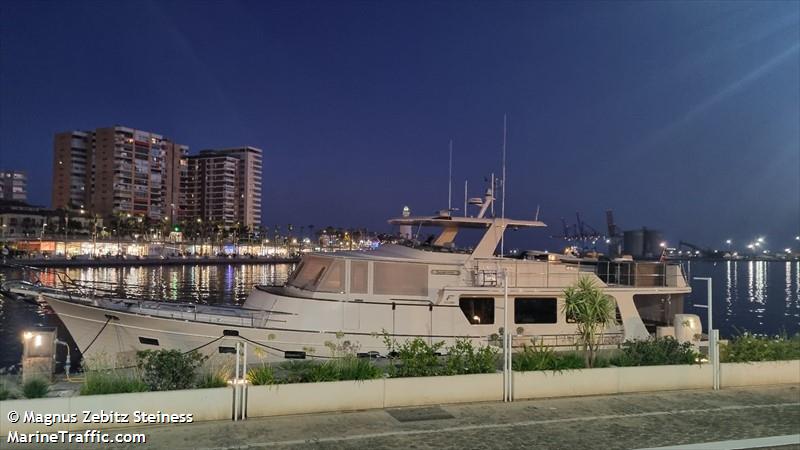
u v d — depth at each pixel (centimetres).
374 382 1071
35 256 13012
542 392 1170
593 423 1007
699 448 886
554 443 902
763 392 1242
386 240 2083
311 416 1010
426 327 1723
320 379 1087
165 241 18912
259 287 1962
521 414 1052
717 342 1302
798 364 1348
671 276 2042
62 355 2242
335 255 1767
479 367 1190
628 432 961
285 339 1653
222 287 8900
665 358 1356
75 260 12925
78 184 19625
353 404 1055
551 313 1844
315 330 1670
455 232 1988
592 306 1338
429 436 922
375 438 906
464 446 880
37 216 16075
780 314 6359
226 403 986
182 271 13550
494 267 1831
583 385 1197
